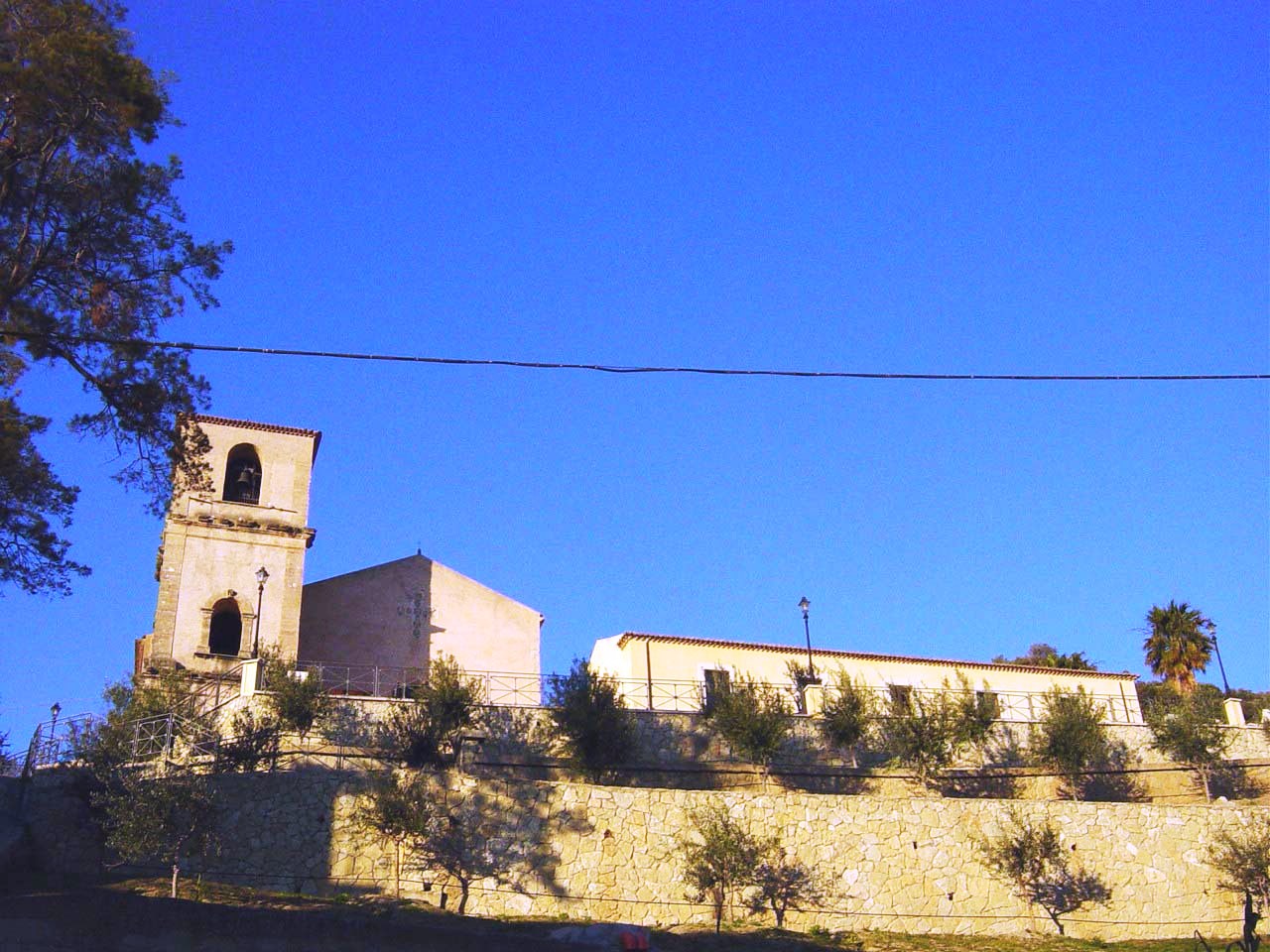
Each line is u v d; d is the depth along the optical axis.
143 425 27.12
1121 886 36.50
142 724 37.28
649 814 35.25
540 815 34.59
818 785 41.47
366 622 52.47
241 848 32.91
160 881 32.03
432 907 32.22
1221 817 38.16
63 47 25.83
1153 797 43.97
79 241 27.03
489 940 22.17
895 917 35.12
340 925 21.52
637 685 49.38
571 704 39.75
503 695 49.78
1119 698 53.66
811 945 31.83
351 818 33.66
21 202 26.58
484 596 54.62
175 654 47.31
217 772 35.16
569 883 33.91
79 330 26.70
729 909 34.38
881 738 43.69
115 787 33.81
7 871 31.94
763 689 43.66
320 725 38.91
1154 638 68.38
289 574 50.06
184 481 28.58
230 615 50.19
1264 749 48.12
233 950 20.34
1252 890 36.16
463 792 34.44
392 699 40.19
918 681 53.47
